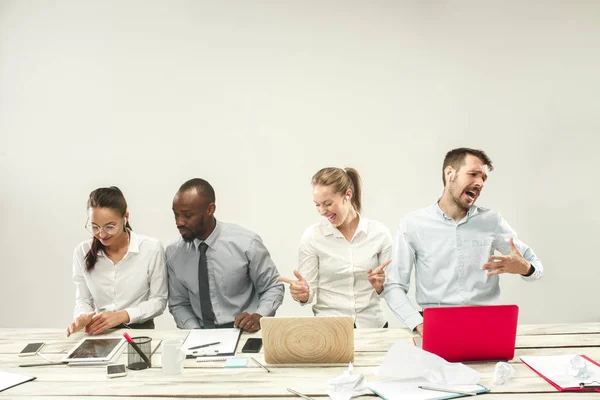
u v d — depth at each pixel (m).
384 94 3.41
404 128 3.40
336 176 2.47
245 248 2.59
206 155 3.47
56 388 1.63
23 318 3.53
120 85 3.48
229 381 1.66
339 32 3.41
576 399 1.47
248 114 3.46
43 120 3.50
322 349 1.77
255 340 2.03
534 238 3.39
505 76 3.37
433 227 2.42
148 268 2.58
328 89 3.43
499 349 1.76
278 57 3.44
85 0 3.48
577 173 3.36
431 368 1.62
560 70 3.35
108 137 3.49
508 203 3.39
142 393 1.58
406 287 2.43
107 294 2.57
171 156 3.48
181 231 2.49
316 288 2.63
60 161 3.50
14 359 1.91
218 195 3.47
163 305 2.57
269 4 3.43
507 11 3.36
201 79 3.46
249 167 3.46
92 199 2.37
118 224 2.39
